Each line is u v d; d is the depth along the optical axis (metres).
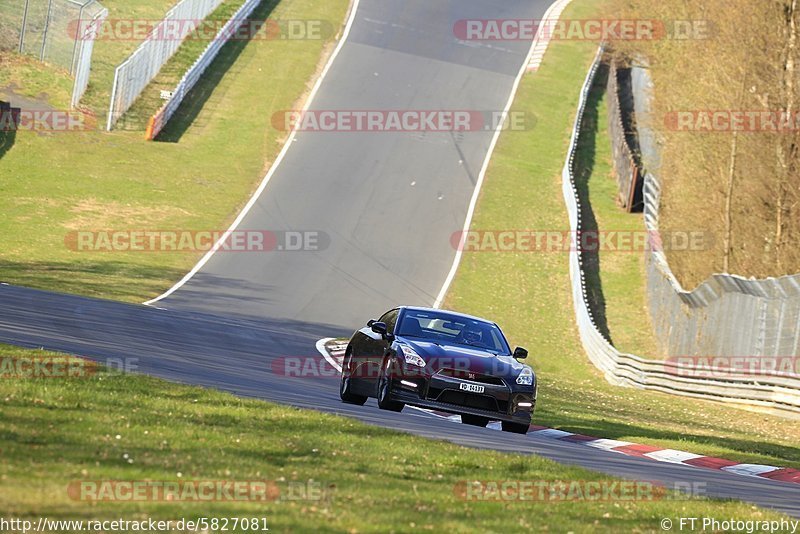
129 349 62.91
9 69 172.12
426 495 29.55
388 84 196.12
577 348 117.25
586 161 184.00
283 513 25.11
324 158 166.25
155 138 166.38
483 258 141.25
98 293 104.38
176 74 187.75
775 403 86.81
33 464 26.62
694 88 140.50
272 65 197.62
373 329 54.69
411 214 151.62
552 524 27.78
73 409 35.66
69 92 172.88
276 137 172.12
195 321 90.56
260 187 154.12
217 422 37.16
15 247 121.50
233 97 184.50
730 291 96.44
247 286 119.44
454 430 48.91
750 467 53.53
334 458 33.41
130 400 39.16
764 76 121.19
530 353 112.88
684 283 136.75
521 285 134.75
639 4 183.75
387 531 24.47
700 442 61.16
